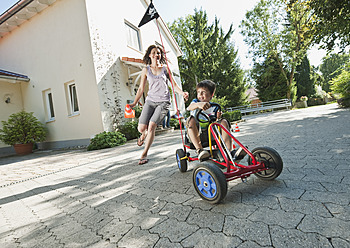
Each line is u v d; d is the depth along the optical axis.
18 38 11.18
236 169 2.03
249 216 1.56
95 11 8.91
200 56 24.55
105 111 8.71
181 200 2.06
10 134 9.54
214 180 1.77
